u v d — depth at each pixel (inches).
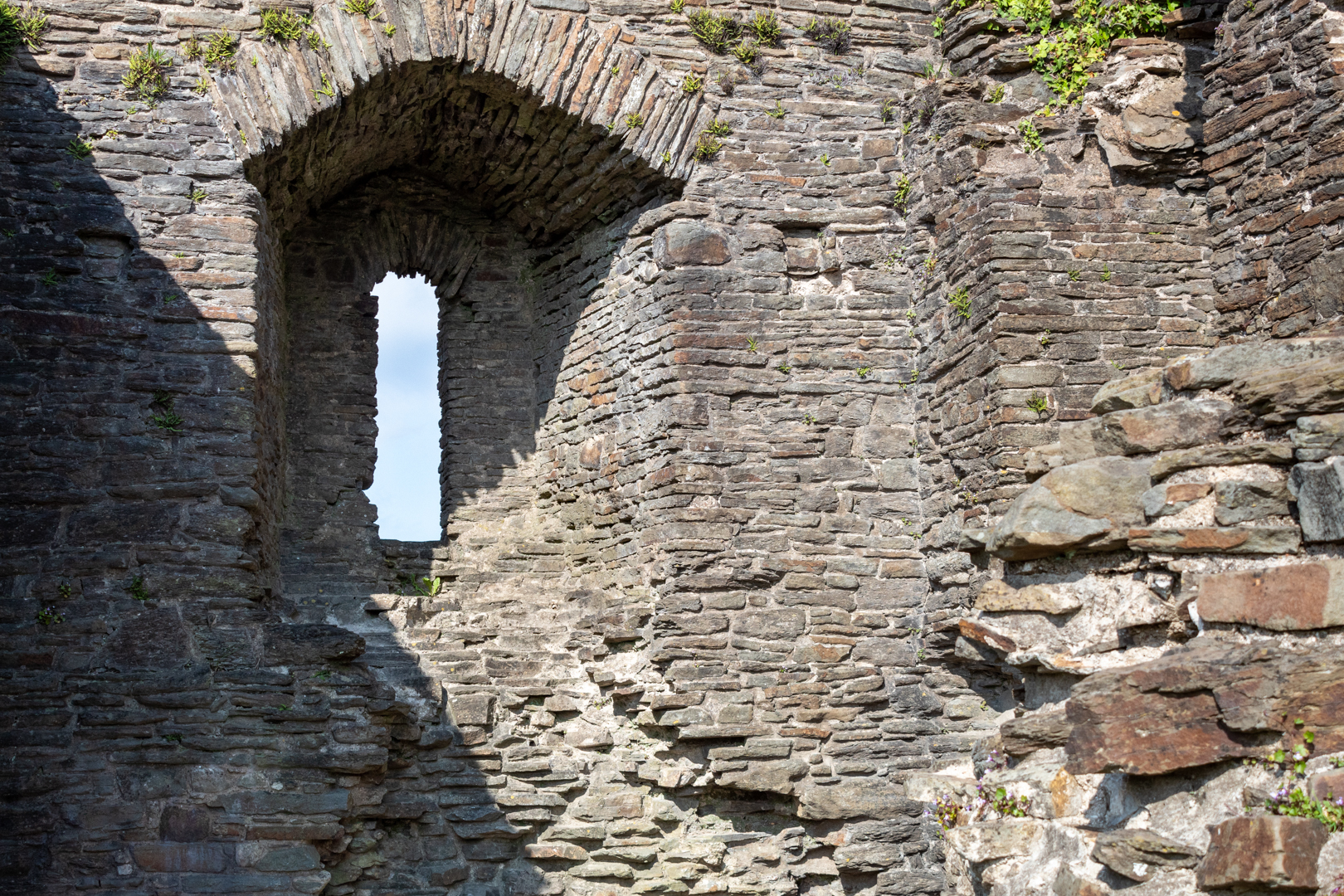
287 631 356.2
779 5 428.8
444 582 450.6
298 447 446.6
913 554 416.8
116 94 370.0
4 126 362.6
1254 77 366.0
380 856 370.0
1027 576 218.1
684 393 406.3
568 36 406.9
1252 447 189.2
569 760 399.2
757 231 420.8
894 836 393.4
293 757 346.3
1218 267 382.3
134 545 353.1
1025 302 377.7
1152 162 389.4
